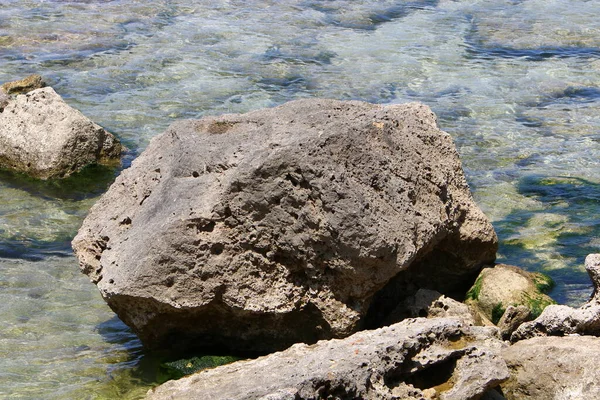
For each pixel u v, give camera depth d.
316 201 3.89
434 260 4.26
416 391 3.57
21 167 5.55
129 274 3.90
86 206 5.21
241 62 7.30
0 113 5.77
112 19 8.40
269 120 4.21
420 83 6.86
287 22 8.48
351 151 3.96
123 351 4.09
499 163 5.63
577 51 7.70
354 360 3.55
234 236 3.92
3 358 4.03
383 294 4.16
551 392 3.69
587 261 4.07
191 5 8.98
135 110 6.28
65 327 4.23
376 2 9.32
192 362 4.00
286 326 3.97
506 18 8.71
